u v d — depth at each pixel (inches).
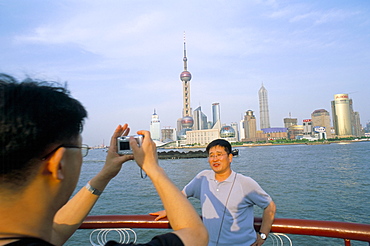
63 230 52.4
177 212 39.1
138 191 892.0
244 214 110.0
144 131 46.3
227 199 111.2
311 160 2220.7
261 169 1635.1
